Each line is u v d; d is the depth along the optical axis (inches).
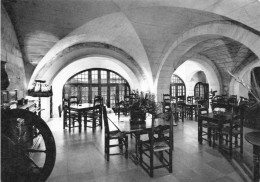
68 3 176.1
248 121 296.7
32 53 224.4
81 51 330.3
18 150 86.7
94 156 180.5
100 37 289.9
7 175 83.5
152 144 138.6
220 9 165.5
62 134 264.8
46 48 229.3
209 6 167.3
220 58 393.7
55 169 152.1
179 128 291.3
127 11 205.9
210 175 140.2
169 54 306.2
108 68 514.6
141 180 133.7
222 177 137.1
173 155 179.8
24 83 228.4
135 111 181.6
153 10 203.6
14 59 183.3
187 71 589.0
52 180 134.3
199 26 241.6
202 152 187.5
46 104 359.9
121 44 323.9
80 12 195.3
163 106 331.6
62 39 235.1
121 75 526.9
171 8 197.6
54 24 203.6
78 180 134.4
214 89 449.1
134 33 267.9
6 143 83.4
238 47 325.7
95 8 192.2
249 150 192.9
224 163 161.0
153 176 139.0
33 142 171.5
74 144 218.5
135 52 336.2
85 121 287.1
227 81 426.9
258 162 127.1
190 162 163.3
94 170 150.3
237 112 252.8
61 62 322.7
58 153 188.9
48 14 186.1
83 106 312.8
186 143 216.5
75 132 277.4
